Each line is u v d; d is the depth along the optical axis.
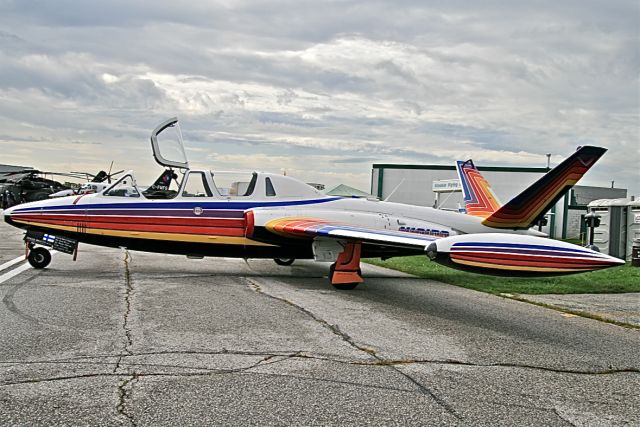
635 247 17.67
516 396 4.99
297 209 12.81
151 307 8.25
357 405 4.60
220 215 12.36
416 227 13.48
